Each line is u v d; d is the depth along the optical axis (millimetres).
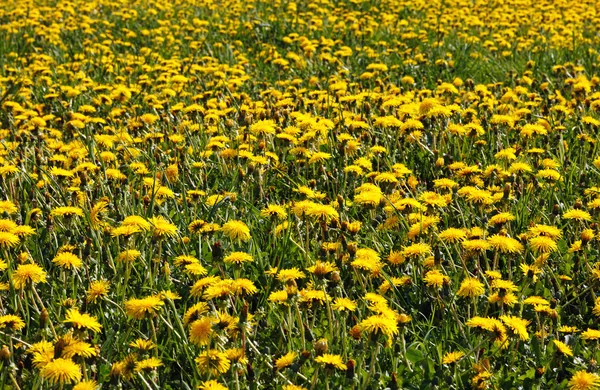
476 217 4496
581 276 4141
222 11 14570
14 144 6043
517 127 6379
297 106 7176
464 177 5008
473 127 5828
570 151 5902
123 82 8984
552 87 8289
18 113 7480
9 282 3545
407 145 6117
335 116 6871
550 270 4031
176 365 3340
